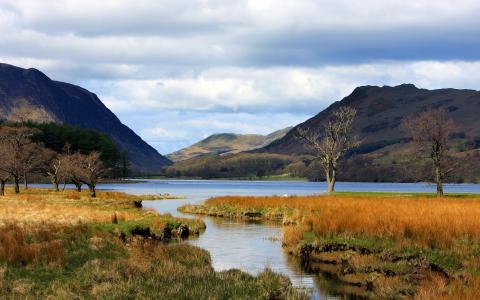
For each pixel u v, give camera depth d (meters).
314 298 18.80
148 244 26.92
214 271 21.28
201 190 152.75
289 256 27.28
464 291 15.76
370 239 25.56
